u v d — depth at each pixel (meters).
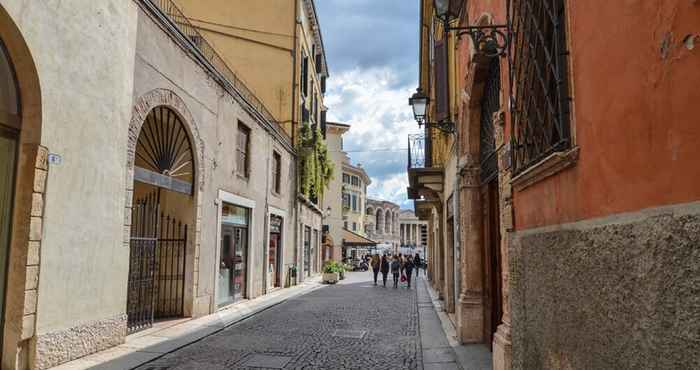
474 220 9.21
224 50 23.95
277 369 7.42
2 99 6.48
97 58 7.92
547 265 3.58
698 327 1.74
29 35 6.42
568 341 3.11
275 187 21.11
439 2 6.04
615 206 2.52
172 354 8.29
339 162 48.66
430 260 27.55
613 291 2.46
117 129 8.55
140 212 10.93
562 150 3.30
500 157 5.70
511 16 4.93
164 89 10.34
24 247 6.51
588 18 2.90
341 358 8.29
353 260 51.06
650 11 2.16
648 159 2.18
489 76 7.88
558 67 3.37
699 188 1.79
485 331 8.98
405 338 10.22
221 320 11.96
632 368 2.24
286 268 22.62
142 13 9.42
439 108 11.00
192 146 12.03
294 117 24.30
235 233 15.78
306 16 27.73
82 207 7.57
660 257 2.02
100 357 7.63
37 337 6.62
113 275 8.45
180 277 12.07
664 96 2.05
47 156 6.81
